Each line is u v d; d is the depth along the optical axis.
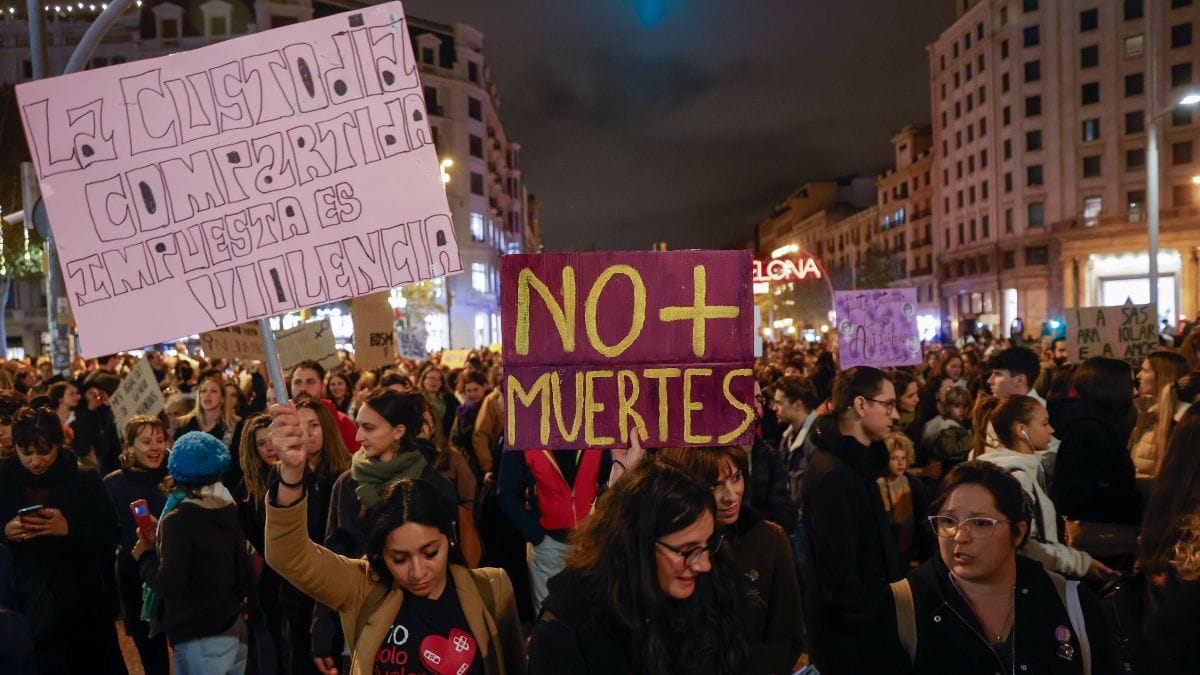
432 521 2.78
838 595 3.85
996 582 2.76
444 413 10.65
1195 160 54.56
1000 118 64.88
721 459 3.43
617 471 3.50
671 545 2.26
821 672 3.98
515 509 5.23
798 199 127.31
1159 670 2.92
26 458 4.75
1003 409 4.49
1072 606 2.68
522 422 3.54
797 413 6.68
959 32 70.38
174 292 3.08
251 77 3.14
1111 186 58.06
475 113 62.50
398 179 3.20
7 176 27.70
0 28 48.38
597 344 3.55
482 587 3.07
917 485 5.40
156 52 50.28
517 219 86.19
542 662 2.34
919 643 2.80
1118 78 57.62
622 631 2.31
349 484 4.61
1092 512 4.72
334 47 3.18
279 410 2.91
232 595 4.43
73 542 4.81
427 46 58.84
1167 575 2.99
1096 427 4.77
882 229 93.06
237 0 51.06
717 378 3.54
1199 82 54.31
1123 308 11.34
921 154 83.75
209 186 3.11
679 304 3.55
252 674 4.92
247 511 5.47
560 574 2.50
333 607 3.02
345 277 3.17
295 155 3.16
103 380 10.00
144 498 5.39
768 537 3.54
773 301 85.12
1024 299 63.06
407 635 2.88
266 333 3.11
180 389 11.68
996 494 2.70
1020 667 2.64
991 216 66.19
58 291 10.41
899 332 9.94
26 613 4.66
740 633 2.46
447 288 41.31
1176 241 54.31
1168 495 3.09
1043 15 61.22
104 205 3.05
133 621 5.35
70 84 3.04
